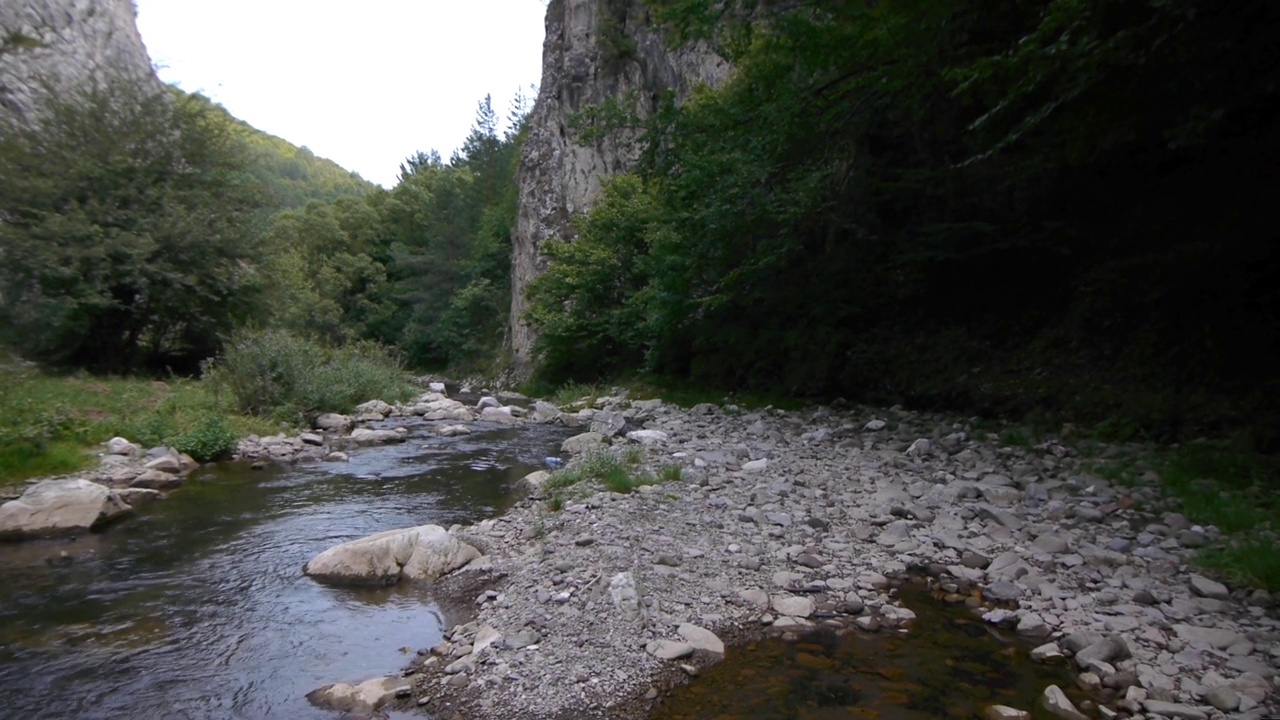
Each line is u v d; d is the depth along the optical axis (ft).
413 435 49.57
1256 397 31.19
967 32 37.86
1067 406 37.63
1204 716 13.26
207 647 17.47
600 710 14.12
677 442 40.34
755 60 46.29
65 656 16.99
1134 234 39.65
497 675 15.35
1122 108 29.25
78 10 109.91
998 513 24.53
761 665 15.85
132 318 66.69
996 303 47.55
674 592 19.16
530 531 24.47
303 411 52.80
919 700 14.44
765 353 57.47
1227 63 25.53
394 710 14.42
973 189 46.52
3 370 41.04
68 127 66.69
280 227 153.99
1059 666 15.74
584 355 78.54
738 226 50.52
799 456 35.06
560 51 108.78
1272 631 16.17
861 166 50.19
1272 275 33.71
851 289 52.60
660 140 55.47
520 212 109.91
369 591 20.94
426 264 144.66
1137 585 18.93
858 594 19.38
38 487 27.96
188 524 27.78
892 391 48.21
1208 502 24.03
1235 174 33.60
